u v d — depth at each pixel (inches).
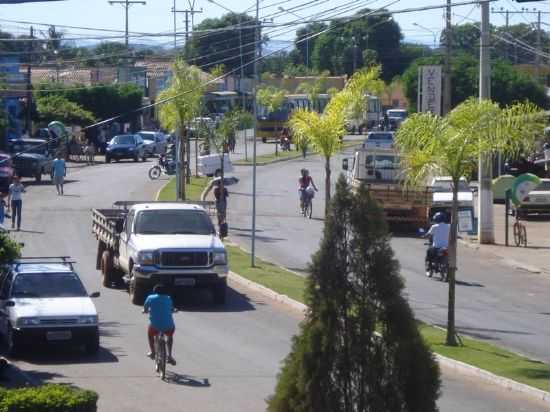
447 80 1956.2
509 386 786.2
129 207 1384.1
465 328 1040.8
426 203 1815.9
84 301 917.2
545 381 791.1
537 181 1704.0
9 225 1738.4
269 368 845.2
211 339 972.6
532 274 1448.1
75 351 920.9
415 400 443.5
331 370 443.5
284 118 4151.1
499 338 996.6
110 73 4239.7
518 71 3161.9
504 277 1417.3
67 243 1584.6
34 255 1459.2
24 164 2471.7
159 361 808.9
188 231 1194.6
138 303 1153.4
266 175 2832.2
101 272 1352.1
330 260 454.3
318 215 2038.6
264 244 1636.3
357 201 458.6
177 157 2053.4
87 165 3041.3
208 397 740.0
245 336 989.2
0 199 1699.1
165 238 1166.3
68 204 2047.2
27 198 2144.4
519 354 916.0
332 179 2723.9
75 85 3558.1
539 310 1171.3
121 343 951.0
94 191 2289.6
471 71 2994.6
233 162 3164.4
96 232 1393.9
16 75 3282.5
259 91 4094.5
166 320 817.5
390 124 4377.5
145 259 1133.1
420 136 902.4
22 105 3216.0
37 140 2608.3
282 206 2172.7
